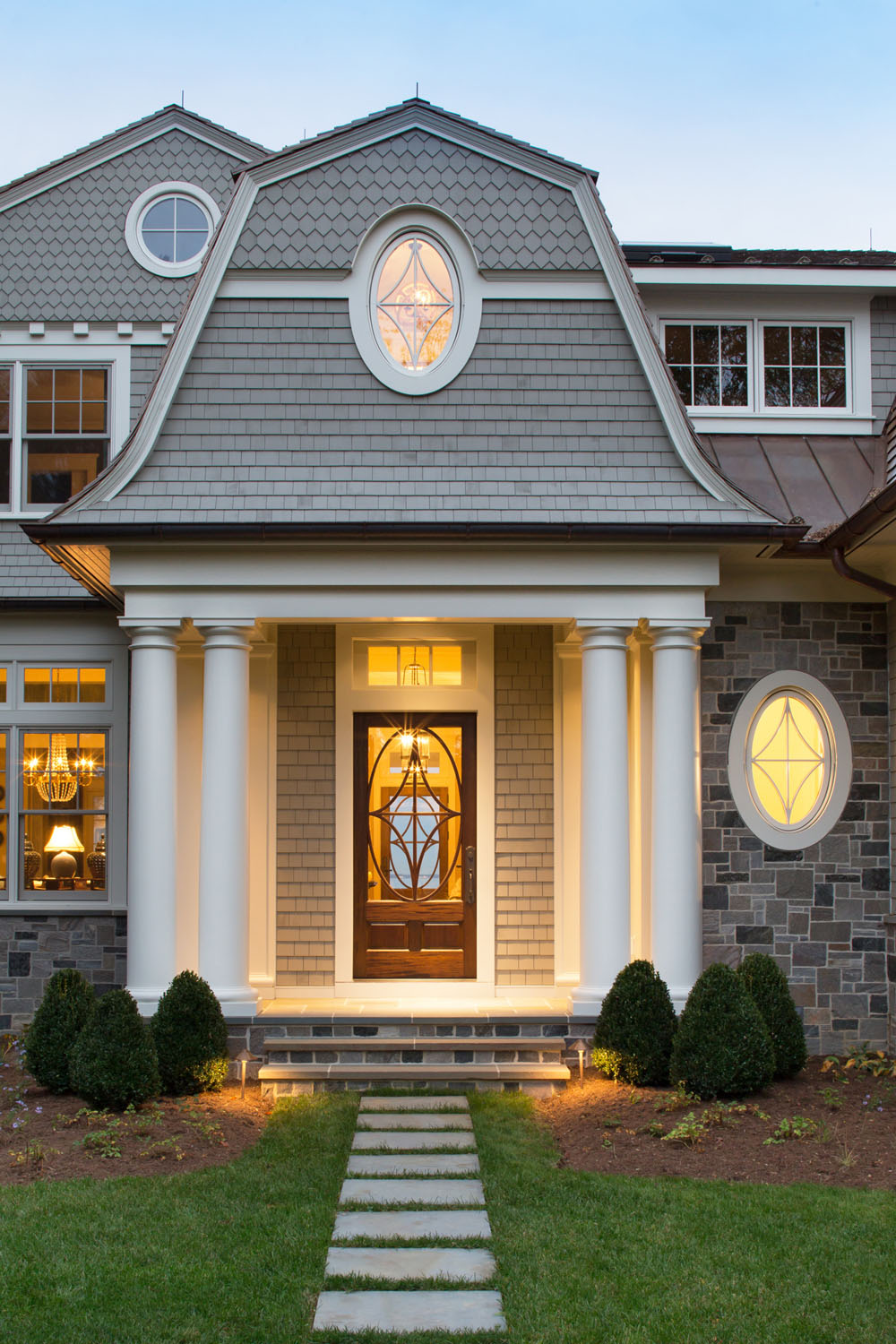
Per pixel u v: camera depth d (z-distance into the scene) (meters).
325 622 9.99
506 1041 9.00
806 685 10.05
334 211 9.73
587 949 9.25
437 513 9.25
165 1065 8.36
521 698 10.89
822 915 9.91
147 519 9.19
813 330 11.73
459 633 10.97
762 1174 6.80
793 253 11.91
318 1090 8.70
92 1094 7.87
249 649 9.48
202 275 9.64
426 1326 4.94
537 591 9.39
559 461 9.54
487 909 10.70
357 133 9.78
